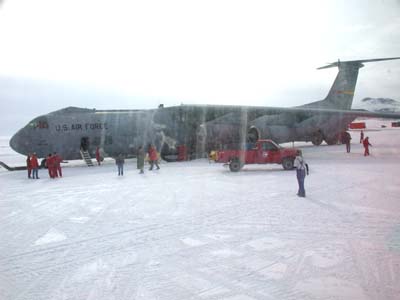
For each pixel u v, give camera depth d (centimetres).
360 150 2739
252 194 1175
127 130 2297
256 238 731
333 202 1029
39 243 750
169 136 2394
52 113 2245
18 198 1255
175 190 1292
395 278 533
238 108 2352
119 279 558
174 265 606
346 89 3206
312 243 691
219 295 497
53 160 1762
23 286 545
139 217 930
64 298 502
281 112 2345
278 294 495
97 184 1499
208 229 804
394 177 1434
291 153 1753
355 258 611
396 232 745
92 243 737
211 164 2169
